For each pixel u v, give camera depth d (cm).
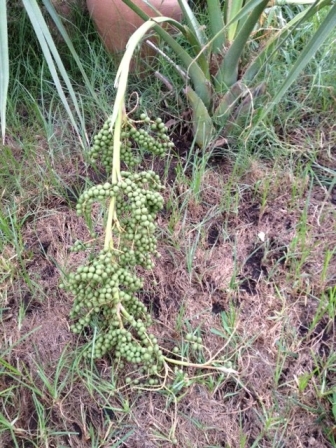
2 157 152
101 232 140
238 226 142
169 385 112
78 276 99
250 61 155
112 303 104
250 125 137
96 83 176
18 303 127
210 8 141
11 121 167
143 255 108
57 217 144
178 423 109
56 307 127
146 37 157
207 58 150
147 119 113
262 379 115
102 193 102
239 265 134
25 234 142
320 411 110
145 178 108
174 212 140
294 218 143
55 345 120
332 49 175
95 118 166
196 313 126
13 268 131
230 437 108
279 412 111
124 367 115
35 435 107
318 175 153
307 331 123
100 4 163
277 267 133
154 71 170
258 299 128
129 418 110
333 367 115
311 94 166
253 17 130
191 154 156
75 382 114
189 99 147
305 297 127
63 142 162
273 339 121
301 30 179
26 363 118
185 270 133
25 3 106
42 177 151
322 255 135
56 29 187
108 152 114
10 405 111
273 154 154
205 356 117
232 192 149
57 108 167
